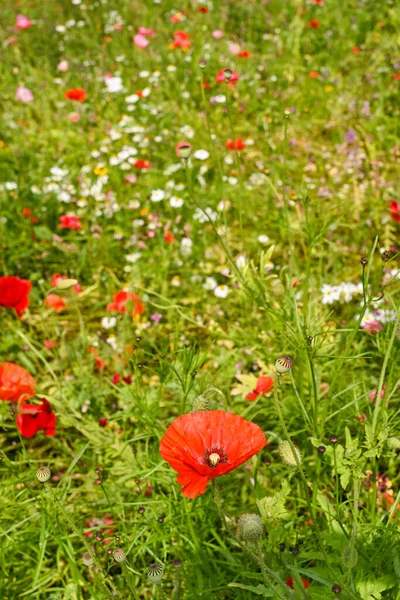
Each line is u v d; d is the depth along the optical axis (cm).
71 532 108
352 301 139
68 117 225
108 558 106
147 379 130
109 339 135
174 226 170
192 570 103
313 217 120
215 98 220
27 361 132
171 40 277
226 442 86
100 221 174
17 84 252
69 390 122
